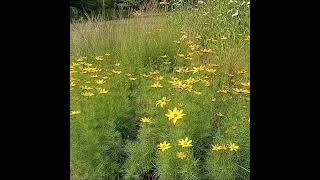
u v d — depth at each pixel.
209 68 4.33
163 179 3.05
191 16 6.52
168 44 5.51
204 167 3.15
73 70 4.37
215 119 3.56
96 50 5.80
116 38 6.00
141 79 4.40
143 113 3.82
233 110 3.47
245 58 4.59
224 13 6.26
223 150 3.06
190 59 4.67
